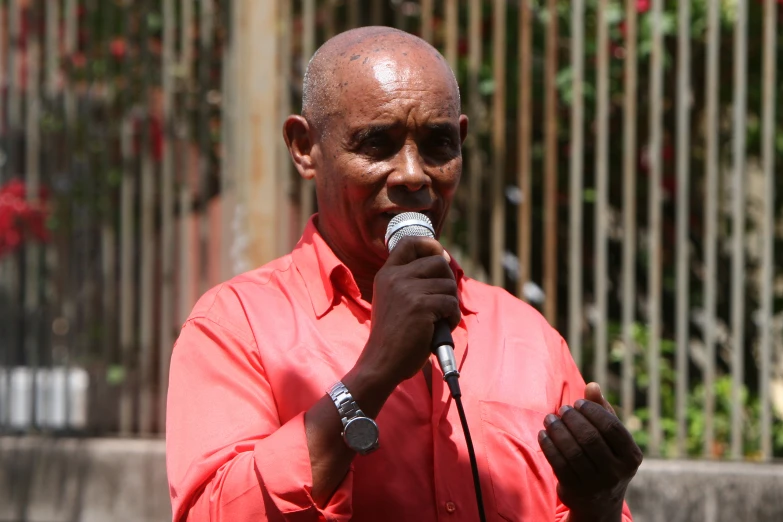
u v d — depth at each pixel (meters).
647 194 13.37
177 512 4.72
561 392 5.38
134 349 13.12
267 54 12.16
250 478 4.49
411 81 5.03
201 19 12.45
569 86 12.71
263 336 5.07
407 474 4.84
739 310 11.46
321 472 4.44
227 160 12.34
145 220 12.69
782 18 12.95
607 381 12.62
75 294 13.01
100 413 12.95
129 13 12.95
